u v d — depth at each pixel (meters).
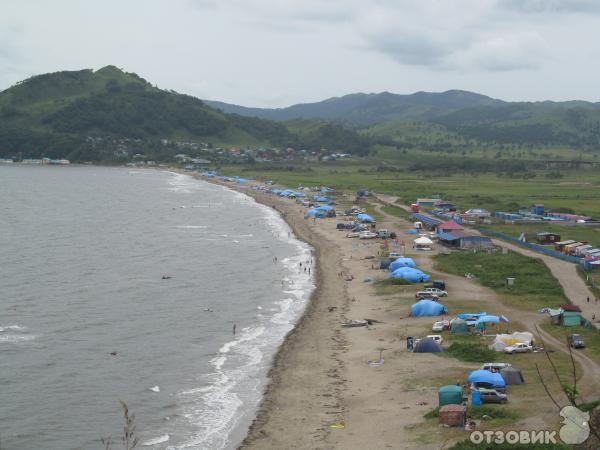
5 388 63.34
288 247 149.12
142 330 83.38
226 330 84.19
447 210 198.25
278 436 54.00
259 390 64.19
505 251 133.75
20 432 54.28
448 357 71.62
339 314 91.88
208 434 54.69
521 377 61.69
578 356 69.12
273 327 85.81
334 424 55.88
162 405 60.53
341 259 133.50
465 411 53.22
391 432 53.19
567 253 129.75
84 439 53.41
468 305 92.81
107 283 109.25
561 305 90.69
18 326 83.62
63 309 92.25
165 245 149.75
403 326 84.56
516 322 83.44
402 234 161.88
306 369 69.88
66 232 167.50
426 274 112.25
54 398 61.44
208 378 67.38
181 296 101.75
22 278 111.06
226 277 116.25
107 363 71.19
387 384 64.56
